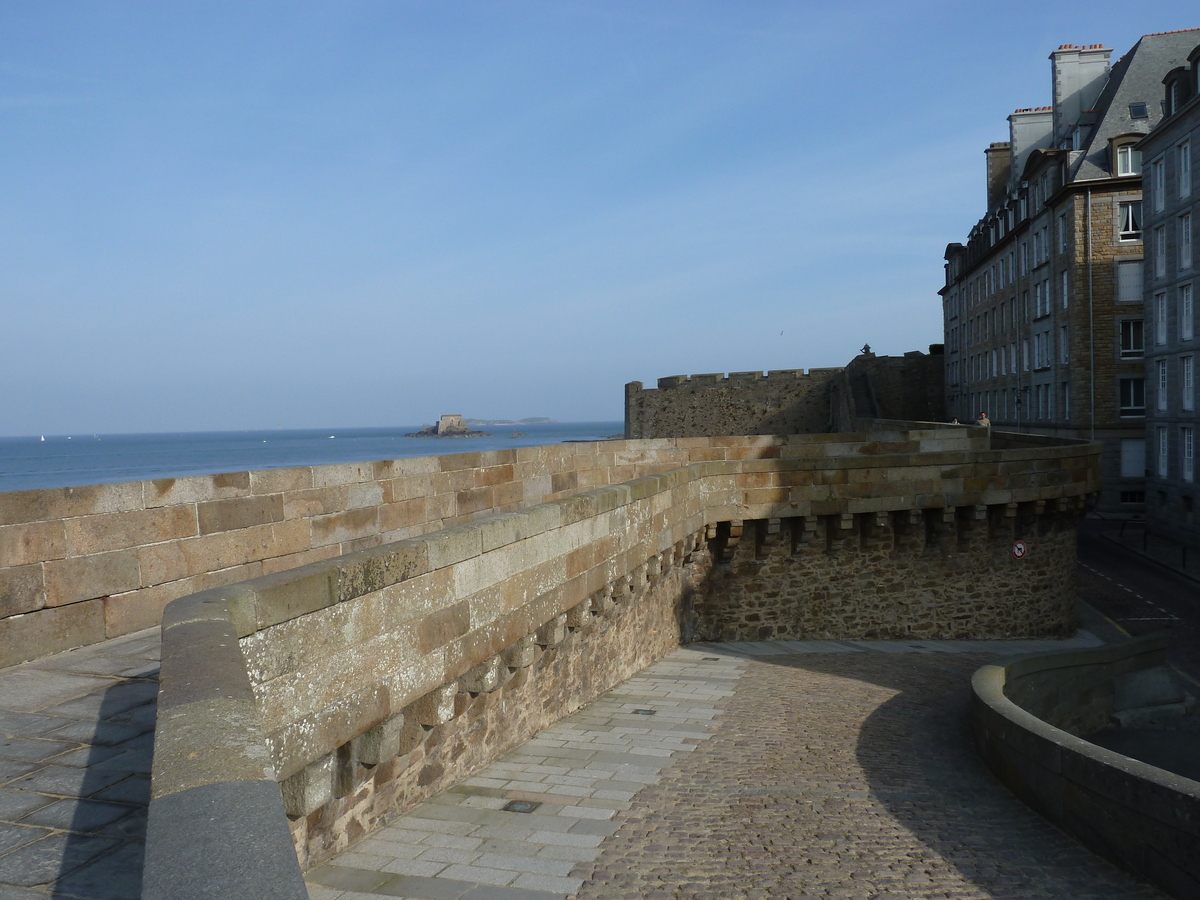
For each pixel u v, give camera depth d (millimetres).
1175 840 6273
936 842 6969
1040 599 18438
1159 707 14945
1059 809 7516
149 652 6480
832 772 8672
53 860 3062
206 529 8109
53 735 4492
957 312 66750
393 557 5953
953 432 19547
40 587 6445
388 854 5848
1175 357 35375
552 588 8750
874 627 17109
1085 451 18625
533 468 14508
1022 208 50719
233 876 1948
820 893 5805
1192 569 29438
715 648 15758
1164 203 36406
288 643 4922
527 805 7078
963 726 10914
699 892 5672
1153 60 44406
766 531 16391
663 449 18062
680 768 8438
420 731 6707
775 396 53062
